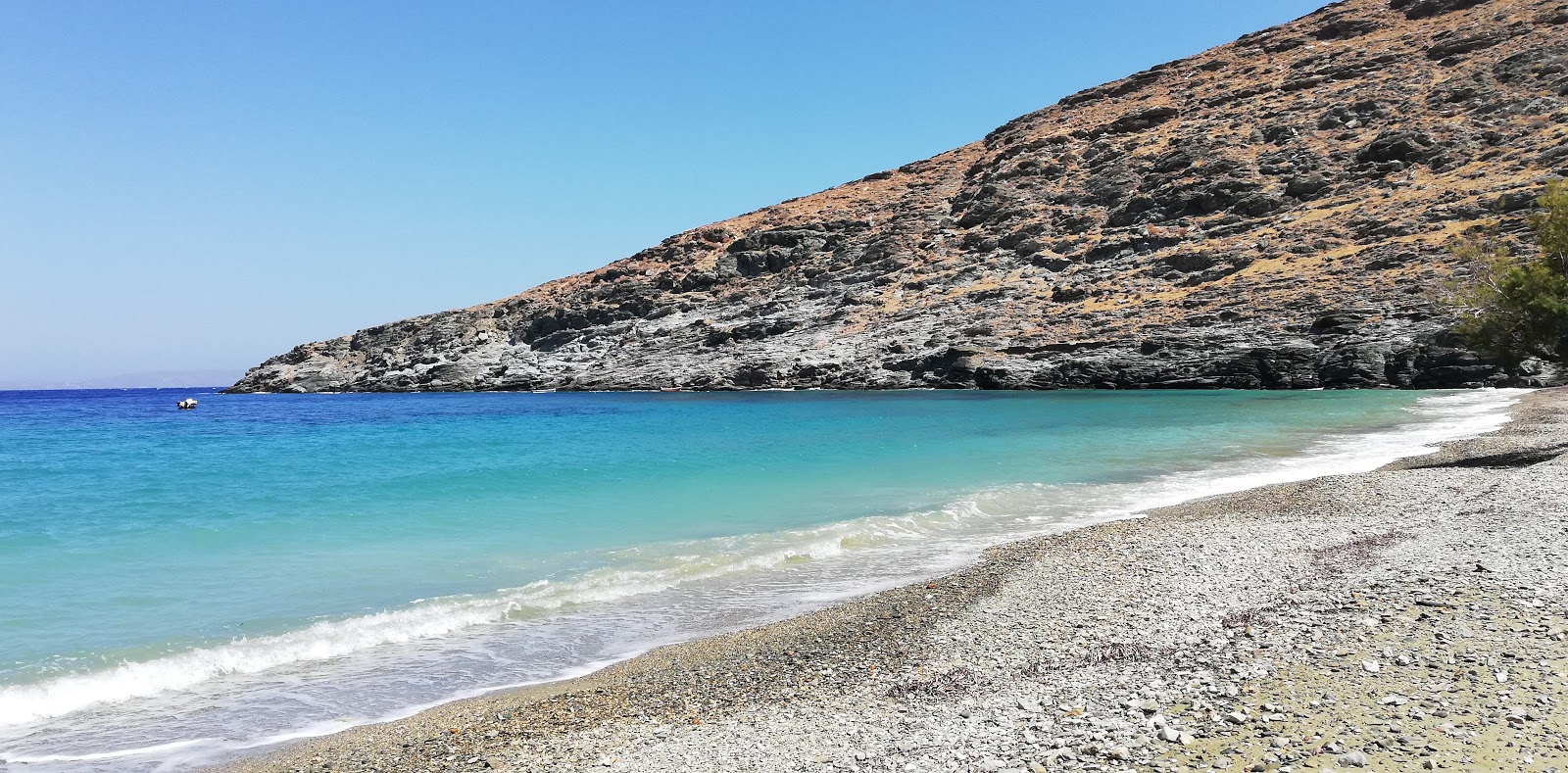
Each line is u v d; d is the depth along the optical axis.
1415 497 20.11
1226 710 8.03
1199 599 12.55
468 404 107.62
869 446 40.66
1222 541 16.80
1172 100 152.25
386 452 43.06
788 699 9.90
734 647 12.15
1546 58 110.50
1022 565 16.11
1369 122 117.50
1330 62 139.50
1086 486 26.55
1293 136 121.69
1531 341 26.89
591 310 153.00
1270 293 87.50
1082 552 16.94
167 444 51.25
